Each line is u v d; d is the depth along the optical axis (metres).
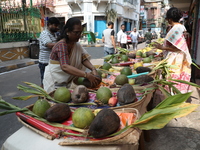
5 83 5.93
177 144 2.51
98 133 1.14
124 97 1.62
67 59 2.05
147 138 2.56
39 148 1.16
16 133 1.32
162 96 3.16
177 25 3.07
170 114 1.08
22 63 8.88
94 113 1.46
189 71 3.20
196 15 6.49
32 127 1.32
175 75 3.17
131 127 1.17
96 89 2.13
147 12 41.38
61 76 2.24
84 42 22.20
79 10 22.62
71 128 1.28
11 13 9.47
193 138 2.62
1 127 3.20
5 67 7.90
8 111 1.36
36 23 11.31
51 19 3.71
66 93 1.74
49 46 3.72
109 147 1.12
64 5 23.34
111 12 21.91
